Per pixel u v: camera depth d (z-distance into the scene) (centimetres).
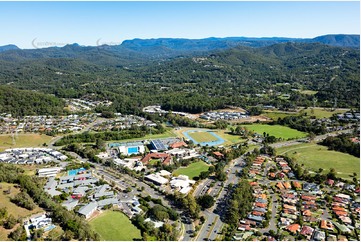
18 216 15912
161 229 16250
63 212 16412
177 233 16038
